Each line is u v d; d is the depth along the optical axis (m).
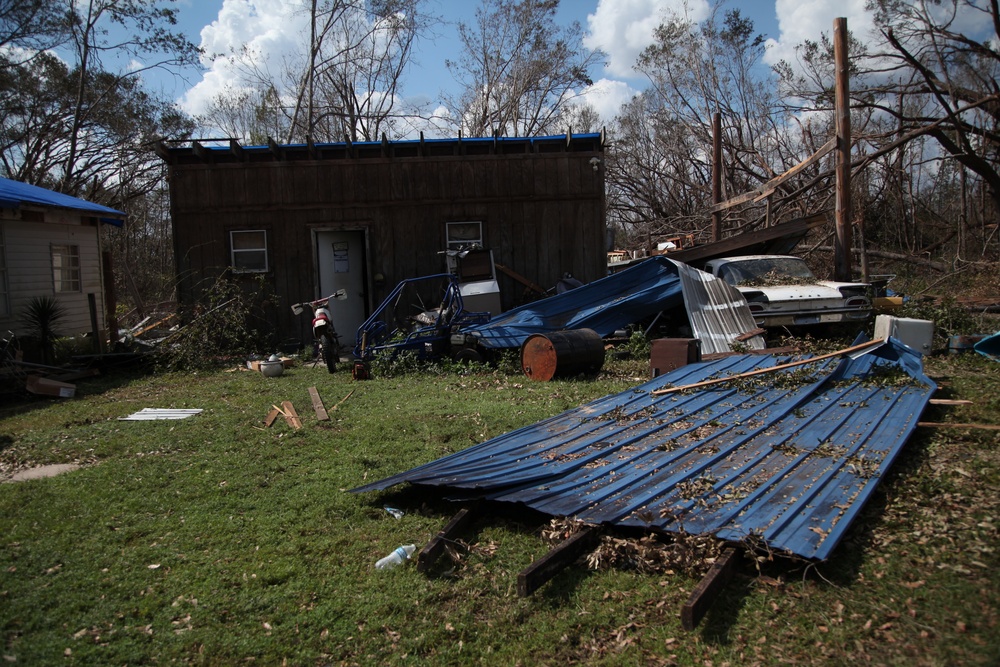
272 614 3.67
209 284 14.28
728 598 3.53
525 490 4.72
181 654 3.36
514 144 14.38
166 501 5.23
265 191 14.27
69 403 9.27
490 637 3.42
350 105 28.95
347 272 14.66
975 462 5.21
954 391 7.38
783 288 11.21
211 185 14.26
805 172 22.62
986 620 3.21
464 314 11.41
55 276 13.48
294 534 4.61
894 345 8.06
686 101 29.55
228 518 4.88
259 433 7.16
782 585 3.61
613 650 3.28
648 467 5.10
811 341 10.45
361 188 14.33
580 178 14.50
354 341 14.65
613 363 10.69
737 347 9.99
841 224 13.10
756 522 4.00
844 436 5.62
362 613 3.65
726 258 12.86
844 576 3.68
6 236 12.13
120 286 27.02
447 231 14.40
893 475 5.04
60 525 4.79
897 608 3.38
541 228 14.49
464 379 9.98
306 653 3.34
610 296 11.80
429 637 3.43
